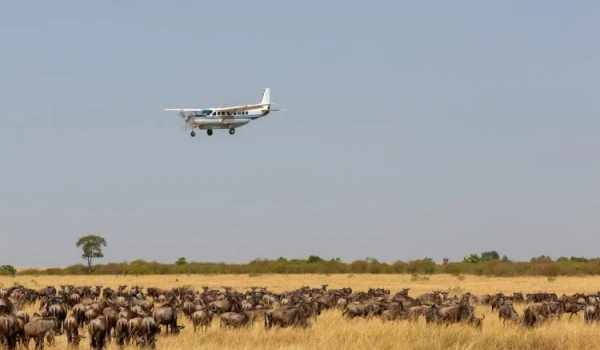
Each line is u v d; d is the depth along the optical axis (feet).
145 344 343.46
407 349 330.95
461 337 350.84
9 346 349.00
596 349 342.85
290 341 359.46
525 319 435.53
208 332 388.78
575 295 622.95
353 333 366.02
